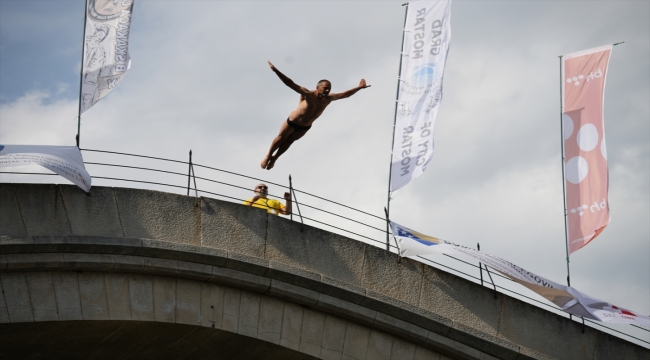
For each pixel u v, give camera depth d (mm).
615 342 29844
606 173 31234
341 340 27438
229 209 26656
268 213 27031
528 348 28828
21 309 24203
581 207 31172
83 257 24688
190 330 26016
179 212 26141
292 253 26984
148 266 25281
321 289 26922
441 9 31656
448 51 31188
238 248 26406
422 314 27812
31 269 24359
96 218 25250
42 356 26625
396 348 28031
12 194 24656
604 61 32188
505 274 28641
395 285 28031
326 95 29266
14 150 25047
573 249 30891
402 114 30812
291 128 29766
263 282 26391
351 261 27688
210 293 26141
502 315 28953
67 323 24688
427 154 30109
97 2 28453
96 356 27156
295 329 26938
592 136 31672
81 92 27453
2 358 26359
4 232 24266
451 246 28359
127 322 25203
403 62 31422
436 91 30766
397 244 27938
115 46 28203
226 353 27391
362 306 27469
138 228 25578
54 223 24812
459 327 28156
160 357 27578
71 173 24875
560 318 29531
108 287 25141
